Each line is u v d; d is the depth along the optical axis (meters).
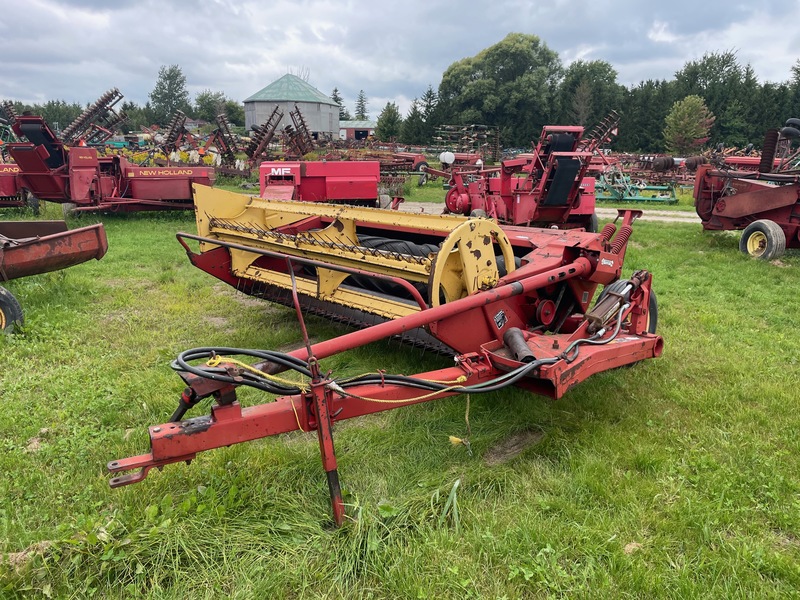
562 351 3.85
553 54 75.19
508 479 3.47
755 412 4.35
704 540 2.97
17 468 3.56
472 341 4.02
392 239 6.31
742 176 11.73
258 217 6.30
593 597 2.59
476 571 2.74
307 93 80.12
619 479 3.49
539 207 10.89
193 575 2.70
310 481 3.43
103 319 6.70
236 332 6.11
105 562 2.71
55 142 14.01
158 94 113.88
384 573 2.72
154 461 2.72
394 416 4.27
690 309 7.26
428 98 62.31
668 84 61.31
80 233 6.71
